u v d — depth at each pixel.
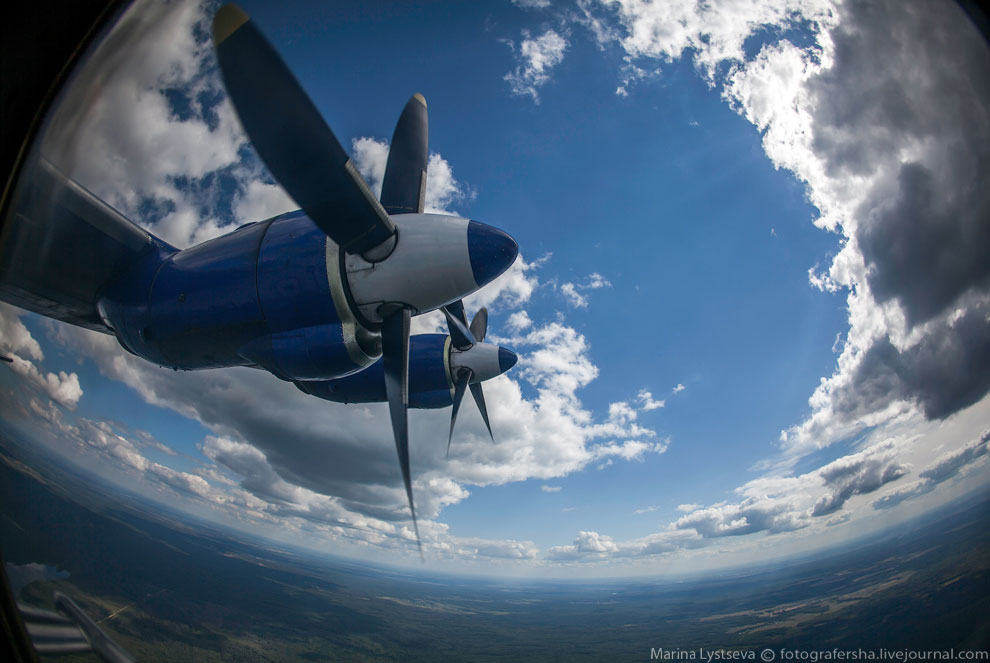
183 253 6.96
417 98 8.00
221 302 6.46
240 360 6.89
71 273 6.55
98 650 4.79
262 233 6.66
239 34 4.82
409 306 6.38
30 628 4.08
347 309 6.29
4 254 3.91
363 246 6.18
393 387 6.27
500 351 10.42
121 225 6.56
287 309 6.35
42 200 3.64
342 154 5.43
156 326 6.75
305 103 5.13
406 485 5.92
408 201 7.55
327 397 9.62
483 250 6.09
